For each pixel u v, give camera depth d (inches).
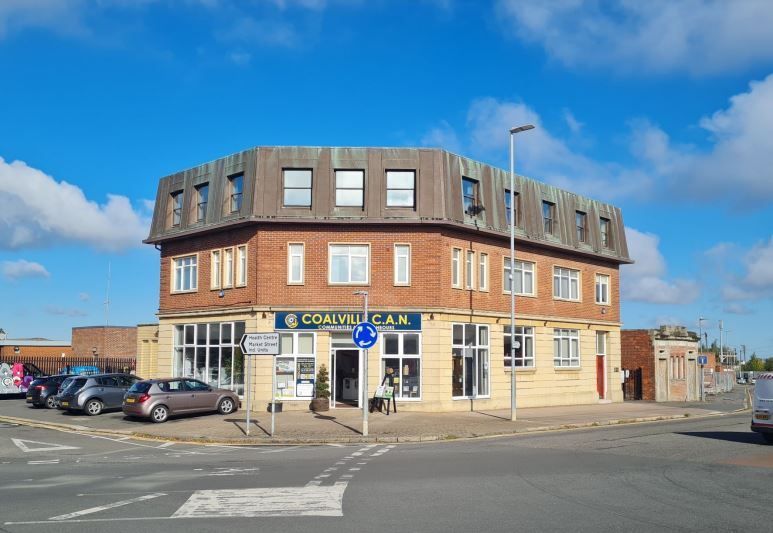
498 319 1254.3
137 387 1020.5
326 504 404.5
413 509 390.6
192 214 1279.5
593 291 1508.4
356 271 1143.0
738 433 855.7
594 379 1492.4
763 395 731.4
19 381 1556.3
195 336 1259.8
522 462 587.5
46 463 624.1
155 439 843.4
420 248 1144.2
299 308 1129.4
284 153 1157.7
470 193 1226.6
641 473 523.8
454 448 709.3
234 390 1163.3
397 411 1110.4
